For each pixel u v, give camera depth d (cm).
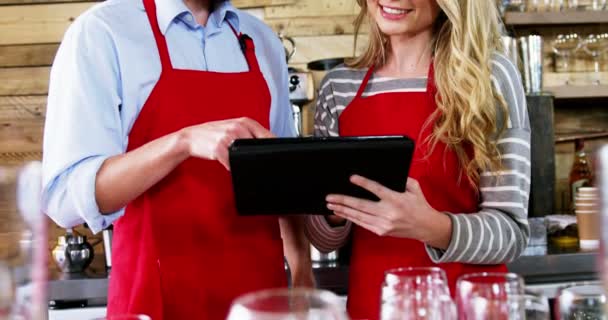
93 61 123
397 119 147
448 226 126
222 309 129
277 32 299
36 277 74
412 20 142
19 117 293
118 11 131
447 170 142
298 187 108
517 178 138
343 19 299
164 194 128
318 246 148
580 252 235
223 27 144
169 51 133
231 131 111
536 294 81
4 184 75
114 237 134
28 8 293
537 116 261
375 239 143
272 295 55
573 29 301
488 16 145
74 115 119
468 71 138
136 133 128
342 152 103
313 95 275
